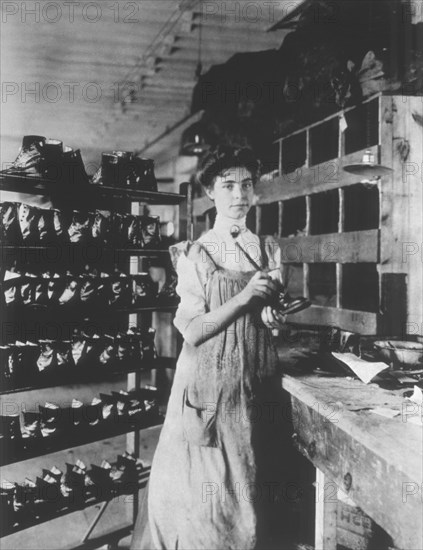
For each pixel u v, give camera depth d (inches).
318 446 72.2
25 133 249.1
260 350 85.4
